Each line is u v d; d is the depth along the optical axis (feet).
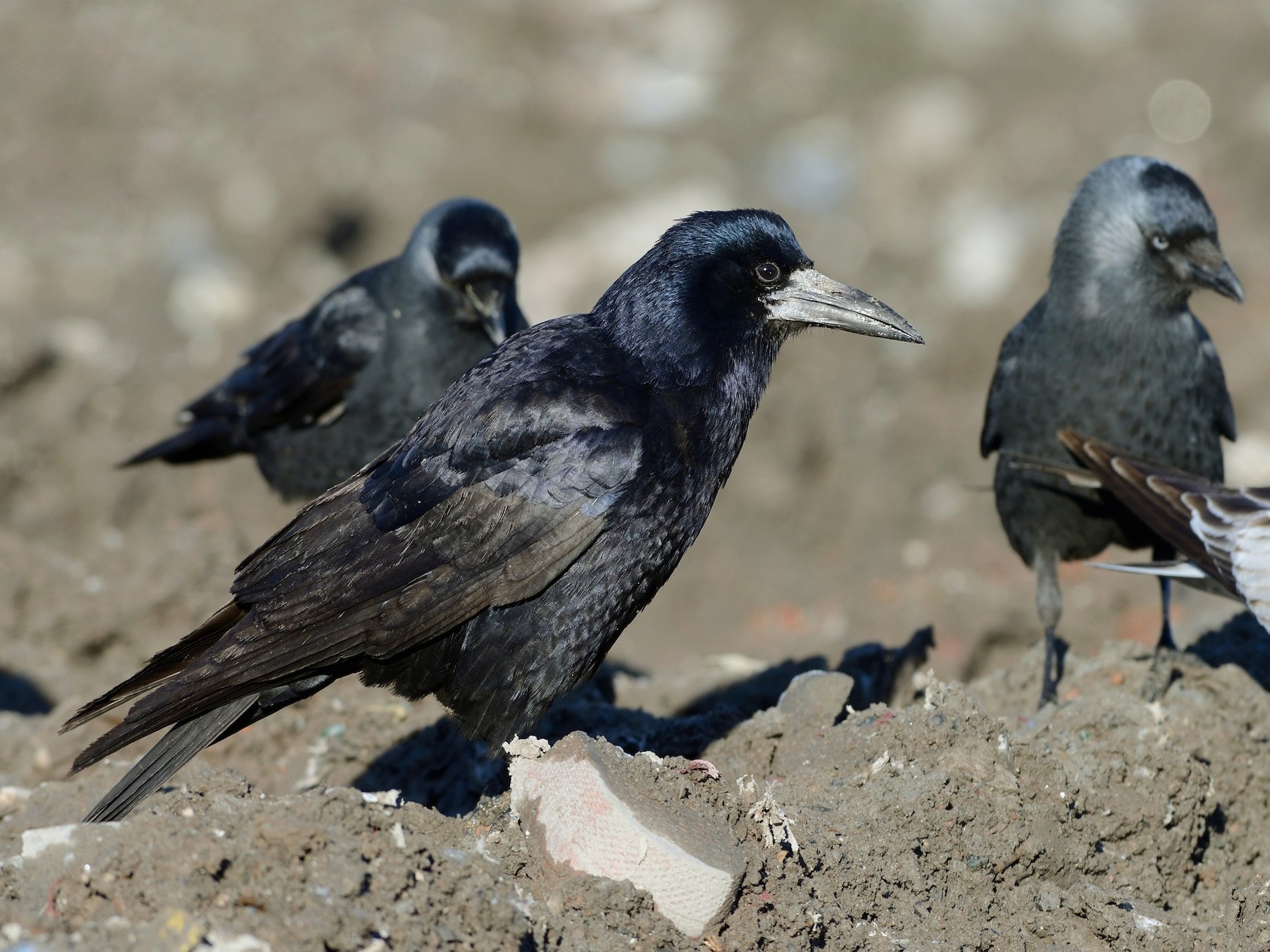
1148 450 34.91
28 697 39.27
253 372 42.22
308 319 40.75
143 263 76.89
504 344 28.40
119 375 59.26
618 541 26.63
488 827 24.93
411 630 26.40
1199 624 46.32
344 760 33.24
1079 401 34.73
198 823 21.70
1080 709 30.01
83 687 40.01
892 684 35.12
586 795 23.00
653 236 75.10
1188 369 34.50
